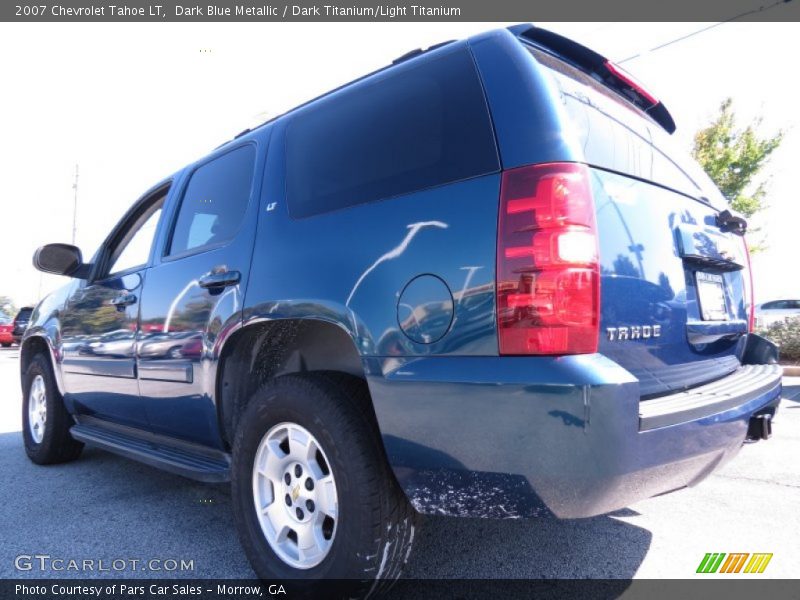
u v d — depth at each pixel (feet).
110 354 10.87
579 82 7.12
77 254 12.17
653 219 6.96
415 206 6.19
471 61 6.45
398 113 6.92
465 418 5.38
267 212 8.01
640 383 6.18
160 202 11.57
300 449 6.86
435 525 9.29
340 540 6.18
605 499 5.06
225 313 8.04
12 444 16.44
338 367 7.81
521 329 5.19
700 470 6.32
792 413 17.95
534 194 5.35
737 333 8.85
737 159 37.99
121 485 12.08
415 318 5.84
